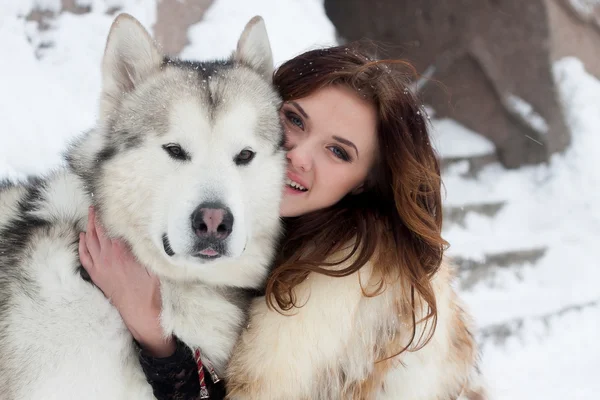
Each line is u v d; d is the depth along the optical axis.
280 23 5.29
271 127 2.45
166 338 2.26
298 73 2.64
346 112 2.53
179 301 2.31
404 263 2.50
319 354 2.38
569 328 5.12
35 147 3.77
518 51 7.02
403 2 7.68
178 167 2.21
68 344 2.11
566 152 7.01
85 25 4.54
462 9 7.21
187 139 2.21
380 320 2.49
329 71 2.56
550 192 6.68
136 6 4.65
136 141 2.25
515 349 4.82
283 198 2.57
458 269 5.36
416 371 2.59
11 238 2.30
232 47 4.92
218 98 2.29
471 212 6.23
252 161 2.35
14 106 3.87
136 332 2.22
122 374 2.22
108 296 2.21
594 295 5.52
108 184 2.27
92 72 4.40
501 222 6.28
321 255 2.48
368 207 2.67
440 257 2.58
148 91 2.33
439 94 7.41
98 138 2.36
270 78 2.64
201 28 4.88
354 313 2.45
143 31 2.41
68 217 2.35
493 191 6.62
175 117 2.22
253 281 2.49
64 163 2.82
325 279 2.43
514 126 7.05
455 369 2.78
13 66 4.11
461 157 6.91
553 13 7.02
